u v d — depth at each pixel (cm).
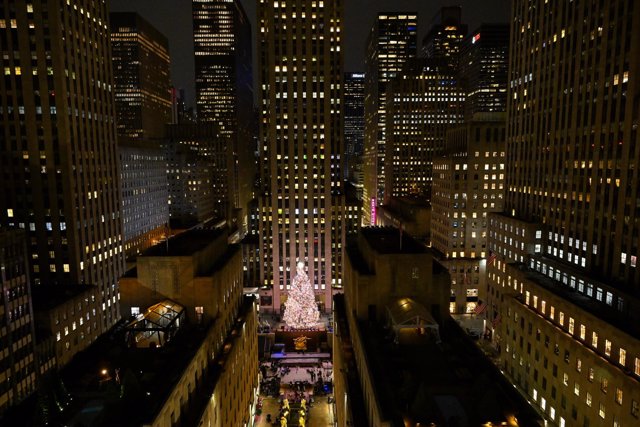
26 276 7438
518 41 10750
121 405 3888
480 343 10981
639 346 5222
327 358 10319
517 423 3784
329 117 14212
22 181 10406
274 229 14550
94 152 11594
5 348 6894
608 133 7231
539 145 9644
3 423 4084
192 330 5838
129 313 6150
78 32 10869
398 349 5297
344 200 14588
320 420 7825
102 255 11894
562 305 6975
